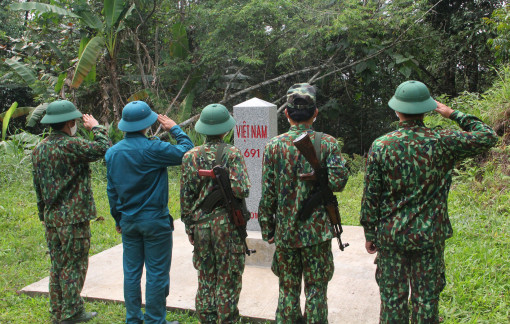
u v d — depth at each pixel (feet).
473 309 10.96
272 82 41.37
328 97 46.06
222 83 41.73
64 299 11.09
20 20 51.47
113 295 12.82
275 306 11.71
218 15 38.42
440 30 42.29
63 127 11.17
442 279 8.43
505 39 27.94
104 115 38.45
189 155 10.04
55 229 11.07
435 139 8.21
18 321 11.76
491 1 38.52
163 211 10.31
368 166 8.54
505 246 14.23
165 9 41.39
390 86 45.80
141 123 10.22
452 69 42.80
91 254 17.21
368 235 8.82
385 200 8.53
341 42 39.73
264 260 14.57
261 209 9.49
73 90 37.40
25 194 25.17
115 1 33.83
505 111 22.33
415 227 8.18
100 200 24.81
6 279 14.71
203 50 38.99
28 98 51.70
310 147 8.69
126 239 10.41
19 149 30.55
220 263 9.83
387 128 46.96
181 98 42.45
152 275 10.27
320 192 8.89
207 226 9.82
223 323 9.72
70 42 40.27
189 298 12.46
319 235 8.92
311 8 38.24
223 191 9.69
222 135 10.18
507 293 11.47
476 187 19.81
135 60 43.29
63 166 10.87
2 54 45.06
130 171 10.08
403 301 8.52
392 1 39.42
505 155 20.66
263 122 14.57
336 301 11.87
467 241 14.94
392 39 39.40
